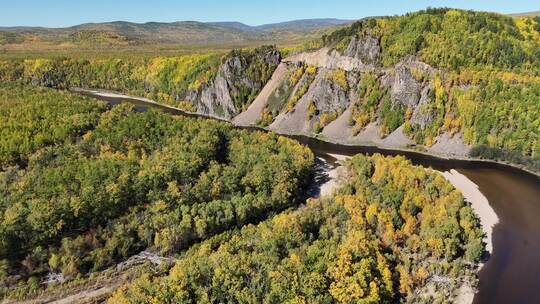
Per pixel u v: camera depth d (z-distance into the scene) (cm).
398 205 11731
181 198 11894
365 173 13975
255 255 9006
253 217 12025
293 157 14962
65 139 14438
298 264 8612
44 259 9950
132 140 14512
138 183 11856
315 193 14288
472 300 8975
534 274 9812
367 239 9788
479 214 12600
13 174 12350
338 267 8556
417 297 8962
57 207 10575
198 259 9081
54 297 9175
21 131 14275
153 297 7912
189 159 13400
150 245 10731
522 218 12394
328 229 10331
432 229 10550
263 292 8081
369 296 8244
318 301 7919
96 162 12575
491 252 10625
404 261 9575
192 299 7975
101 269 9969
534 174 15875
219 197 12594
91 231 10669
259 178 13038
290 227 10031
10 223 10012
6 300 9069
